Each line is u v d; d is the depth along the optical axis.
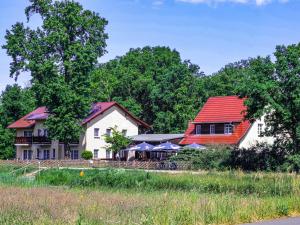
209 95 95.81
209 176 37.81
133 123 83.19
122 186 35.75
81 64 72.12
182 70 91.38
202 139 69.94
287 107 47.62
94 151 78.50
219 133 69.75
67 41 72.00
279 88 47.69
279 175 36.44
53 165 64.56
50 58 71.12
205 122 70.56
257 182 32.41
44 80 70.81
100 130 79.25
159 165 59.94
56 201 21.59
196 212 18.47
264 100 47.81
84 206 19.94
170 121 88.38
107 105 80.38
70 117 70.81
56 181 40.62
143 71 104.44
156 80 101.69
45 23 71.62
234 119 68.44
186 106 88.69
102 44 75.56
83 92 72.69
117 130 78.62
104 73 92.81
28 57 71.25
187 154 59.44
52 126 71.12
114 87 94.12
